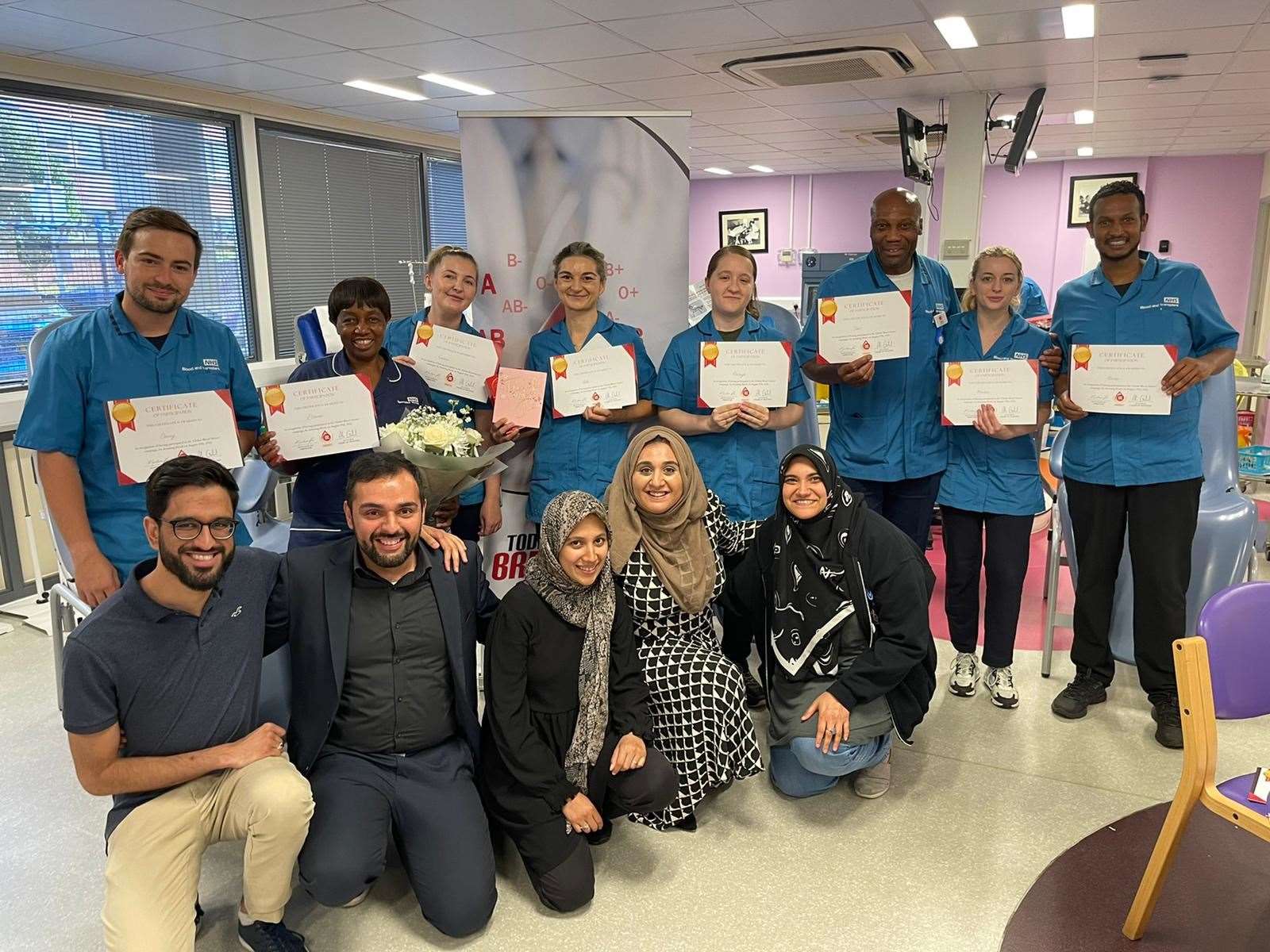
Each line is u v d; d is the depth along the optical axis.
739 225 12.38
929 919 1.89
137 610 1.59
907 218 2.63
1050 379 2.73
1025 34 4.53
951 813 2.28
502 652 1.94
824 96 6.16
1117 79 5.59
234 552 1.75
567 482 2.71
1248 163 9.38
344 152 6.80
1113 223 2.47
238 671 1.72
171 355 2.13
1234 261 9.64
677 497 2.18
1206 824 2.20
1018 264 2.63
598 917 1.92
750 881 2.03
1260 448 4.36
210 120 5.61
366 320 2.31
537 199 2.87
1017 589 2.81
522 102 6.21
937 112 6.84
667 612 2.21
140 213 2.00
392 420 2.40
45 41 4.23
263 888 1.69
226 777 1.71
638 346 2.76
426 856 1.82
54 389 1.98
